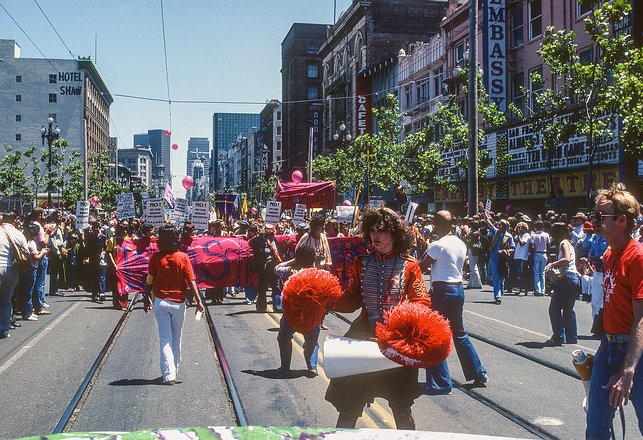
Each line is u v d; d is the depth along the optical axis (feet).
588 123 69.31
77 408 22.57
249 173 545.44
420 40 228.63
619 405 12.19
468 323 41.14
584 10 96.27
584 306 50.60
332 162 187.32
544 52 72.79
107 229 62.39
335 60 268.41
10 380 26.63
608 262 13.29
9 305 36.86
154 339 36.50
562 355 30.71
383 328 11.48
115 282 49.80
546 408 22.09
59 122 357.61
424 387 25.09
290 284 12.45
